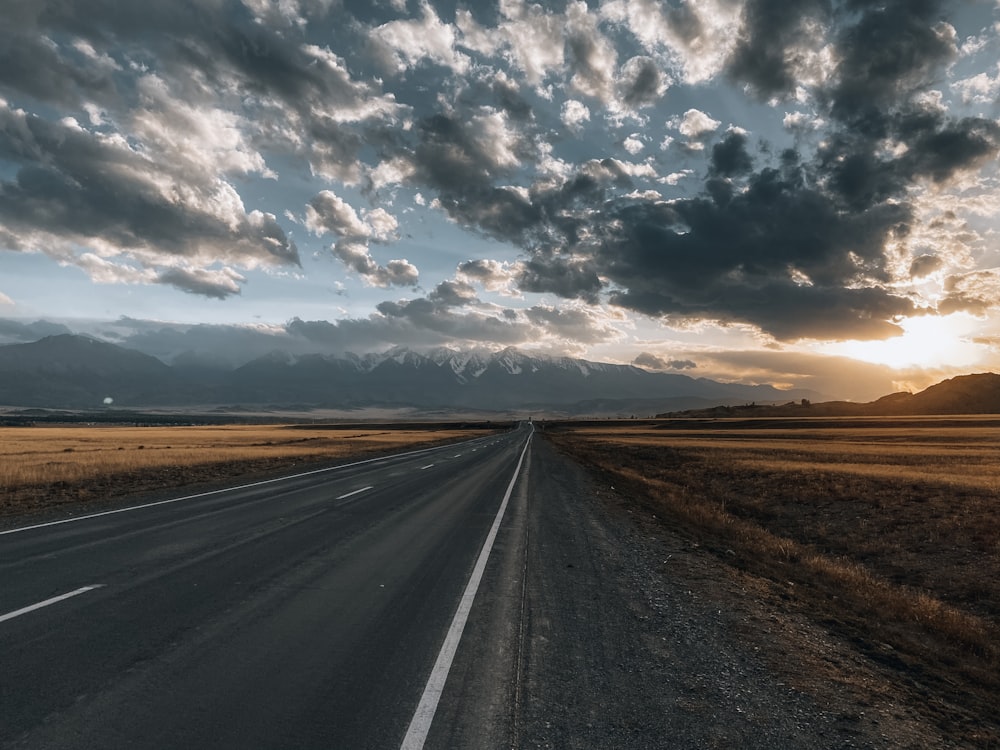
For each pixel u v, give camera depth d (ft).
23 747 12.21
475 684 16.08
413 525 41.73
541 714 14.48
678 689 16.33
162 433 298.35
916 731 14.69
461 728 13.62
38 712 13.70
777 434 281.54
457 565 30.30
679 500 65.05
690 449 163.63
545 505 55.42
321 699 14.85
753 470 93.15
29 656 16.96
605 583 28.07
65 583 24.82
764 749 13.23
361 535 37.37
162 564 28.60
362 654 17.94
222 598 23.26
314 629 20.04
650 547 37.70
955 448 164.04
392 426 513.04
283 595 23.94
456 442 212.23
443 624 21.03
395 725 13.65
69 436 249.55
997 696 17.95
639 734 13.66
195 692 15.01
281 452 125.59
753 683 17.02
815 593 29.58
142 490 59.82
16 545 32.58
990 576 35.65
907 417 443.73
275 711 14.14
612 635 20.67
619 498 63.98
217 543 33.83
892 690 17.28
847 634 22.58
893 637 23.06
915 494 62.08
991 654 22.45
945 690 17.84
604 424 555.69
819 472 87.66
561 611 23.27
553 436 303.27
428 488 65.72
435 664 17.35
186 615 21.06
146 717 13.65
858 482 73.61
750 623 22.86
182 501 51.80
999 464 108.99
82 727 13.10
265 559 30.17
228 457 105.60
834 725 14.66
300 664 17.03
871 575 38.63
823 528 52.65
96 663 16.62
